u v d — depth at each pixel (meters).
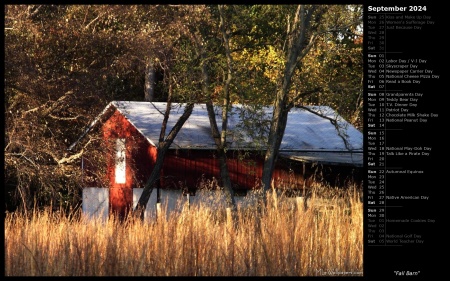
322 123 50.72
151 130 44.31
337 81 38.22
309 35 37.41
